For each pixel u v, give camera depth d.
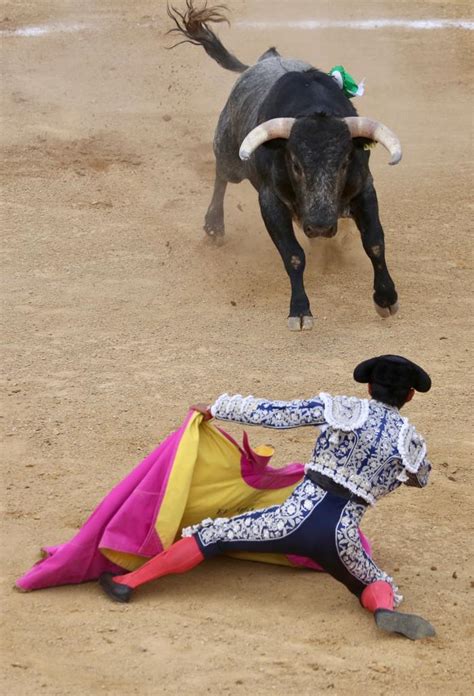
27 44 38.09
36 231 22.05
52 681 9.30
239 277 20.11
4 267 20.38
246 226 22.88
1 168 25.34
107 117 29.97
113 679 9.32
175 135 28.47
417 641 9.91
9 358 16.75
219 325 17.98
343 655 9.71
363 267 20.59
